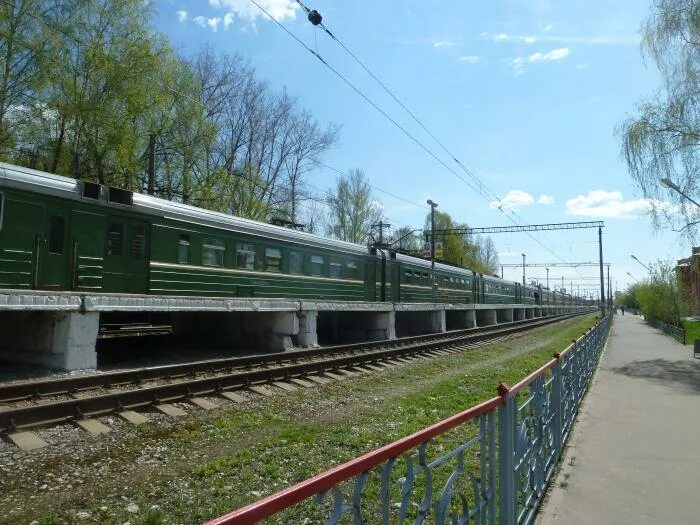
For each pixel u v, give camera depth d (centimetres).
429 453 668
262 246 1800
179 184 2917
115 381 1003
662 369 1644
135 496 534
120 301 1166
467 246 6875
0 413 707
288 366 1248
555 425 661
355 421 889
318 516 451
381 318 2372
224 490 554
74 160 2172
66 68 2216
